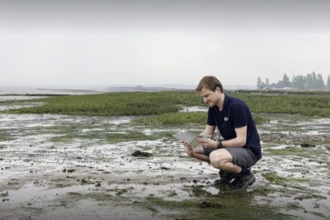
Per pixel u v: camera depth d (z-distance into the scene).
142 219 4.13
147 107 26.16
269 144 10.59
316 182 6.06
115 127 15.12
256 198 5.05
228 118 5.53
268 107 28.47
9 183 5.73
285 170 7.00
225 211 4.45
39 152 8.88
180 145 10.21
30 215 4.24
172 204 4.70
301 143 10.84
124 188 5.50
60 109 24.69
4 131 13.46
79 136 12.11
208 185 5.71
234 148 5.52
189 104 32.72
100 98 38.84
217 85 5.52
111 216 4.23
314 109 26.50
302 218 4.25
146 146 10.00
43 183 5.76
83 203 4.71
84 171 6.70
